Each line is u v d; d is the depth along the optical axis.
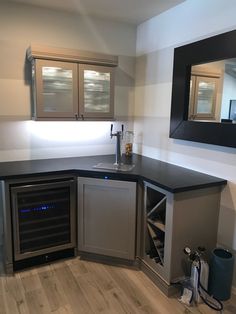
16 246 2.30
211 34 2.20
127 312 1.91
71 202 2.48
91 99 2.76
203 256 2.19
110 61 2.72
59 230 2.52
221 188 2.19
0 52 2.55
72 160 2.86
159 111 2.88
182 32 2.50
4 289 2.12
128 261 2.47
